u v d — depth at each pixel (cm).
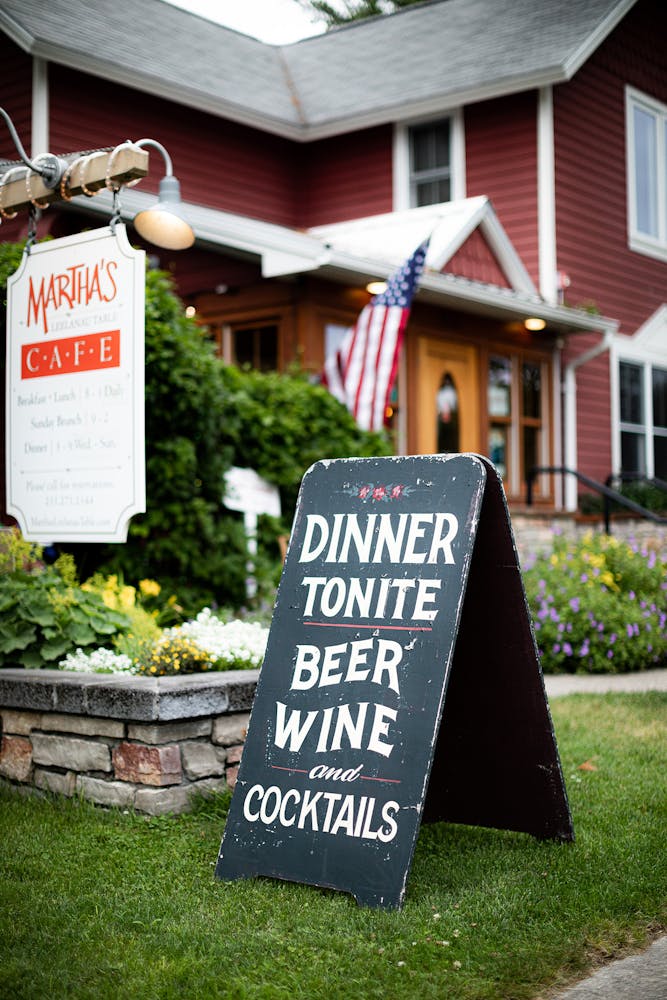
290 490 845
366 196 1485
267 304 1097
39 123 1138
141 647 516
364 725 357
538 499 1373
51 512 519
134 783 432
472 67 1425
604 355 1514
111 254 495
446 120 1451
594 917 325
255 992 278
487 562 384
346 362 1012
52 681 457
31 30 1114
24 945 306
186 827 414
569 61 1316
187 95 1294
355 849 342
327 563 391
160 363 677
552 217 1367
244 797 370
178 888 351
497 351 1299
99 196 920
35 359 528
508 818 405
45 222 1011
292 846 355
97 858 379
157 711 421
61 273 517
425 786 338
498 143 1402
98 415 498
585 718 629
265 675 385
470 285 1135
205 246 998
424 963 295
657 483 1415
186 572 711
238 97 1395
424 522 376
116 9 1409
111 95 1227
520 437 1345
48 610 523
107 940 311
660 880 358
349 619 376
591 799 461
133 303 484
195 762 440
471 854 394
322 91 1541
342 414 891
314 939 309
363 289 1128
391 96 1442
